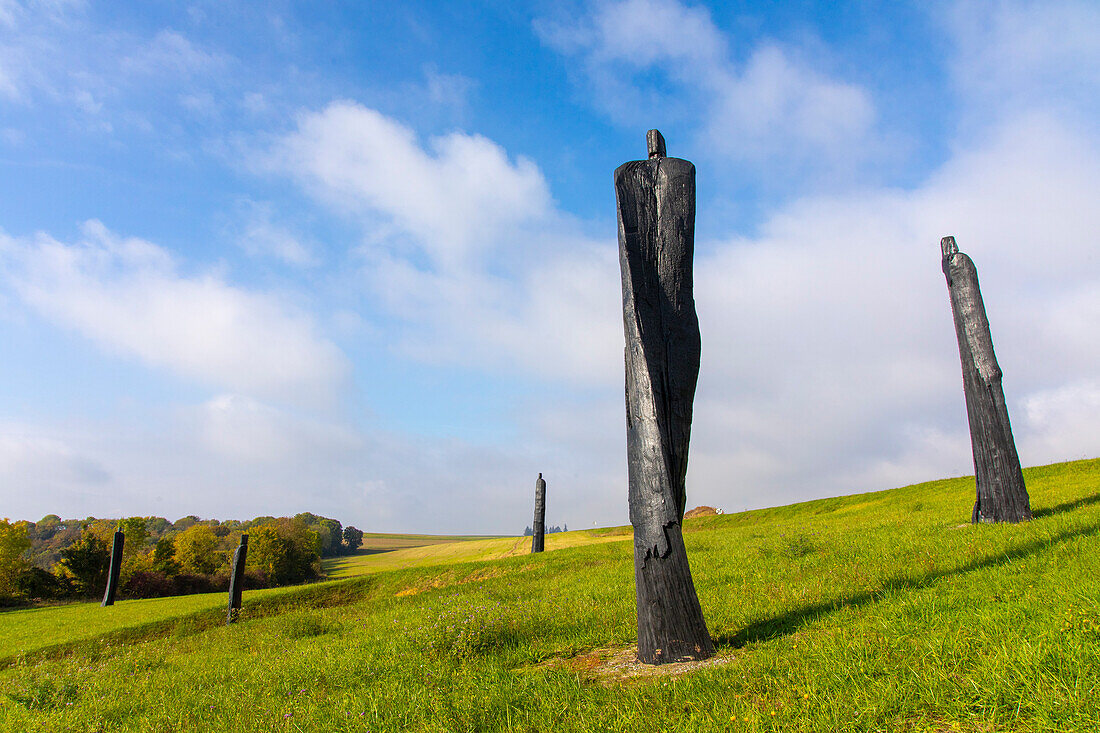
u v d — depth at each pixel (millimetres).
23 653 16016
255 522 93062
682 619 6281
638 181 7555
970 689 3908
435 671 7059
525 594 15219
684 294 7305
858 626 5840
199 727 6422
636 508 6742
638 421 6879
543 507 35375
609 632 8188
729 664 5570
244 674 9172
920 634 5223
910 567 8883
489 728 4938
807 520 27297
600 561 21000
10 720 7562
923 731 3615
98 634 18906
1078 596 5316
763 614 7699
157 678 9688
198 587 50031
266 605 21500
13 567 43969
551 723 4738
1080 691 3561
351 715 5750
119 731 6824
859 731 3711
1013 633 4613
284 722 5973
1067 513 12930
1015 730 3434
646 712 4605
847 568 9984
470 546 73312
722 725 4109
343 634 12852
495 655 7652
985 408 14414
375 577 24156
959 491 28078
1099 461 26219
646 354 6957
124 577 47781
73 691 9023
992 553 8797
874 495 35469
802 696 4289
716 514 43438
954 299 15305
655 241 7418
